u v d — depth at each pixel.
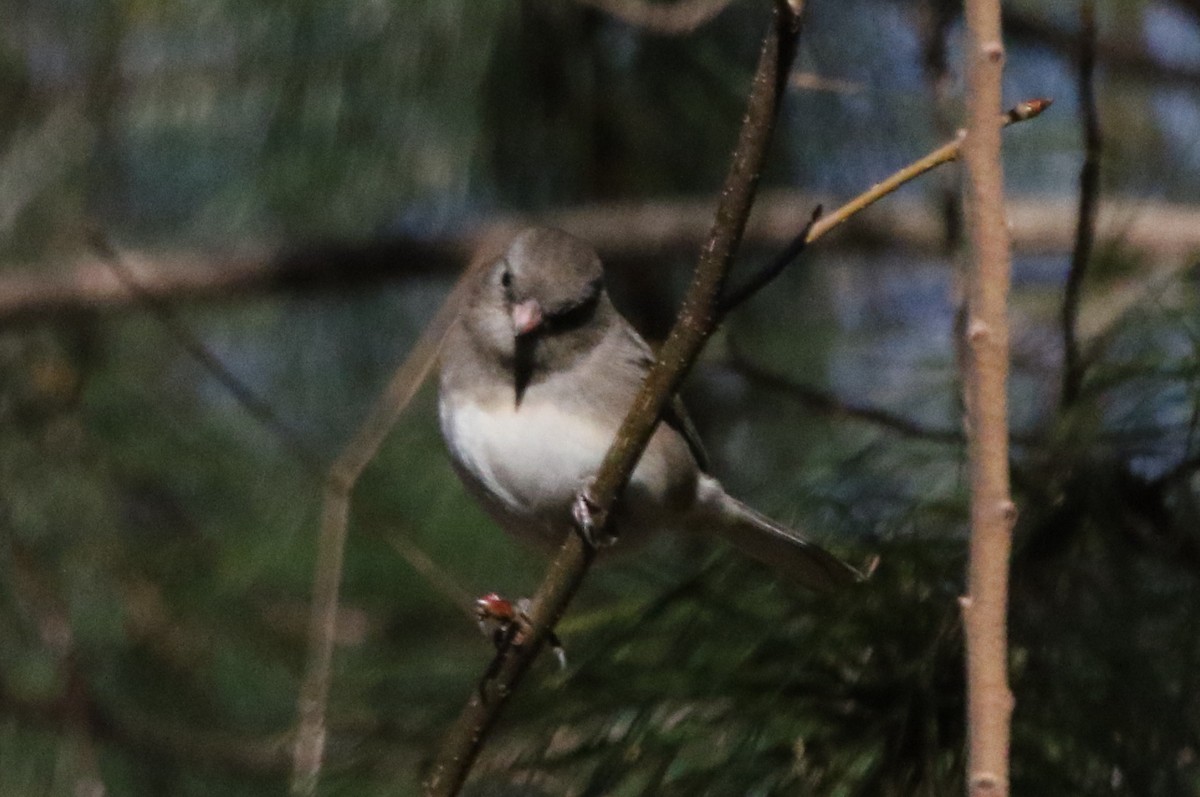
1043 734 5.53
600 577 7.78
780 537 6.01
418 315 11.30
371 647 9.14
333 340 11.21
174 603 10.09
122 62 10.41
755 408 9.69
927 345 9.80
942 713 5.57
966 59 4.60
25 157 10.61
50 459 10.38
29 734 9.69
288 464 10.34
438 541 9.47
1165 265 8.59
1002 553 4.38
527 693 5.91
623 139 10.18
